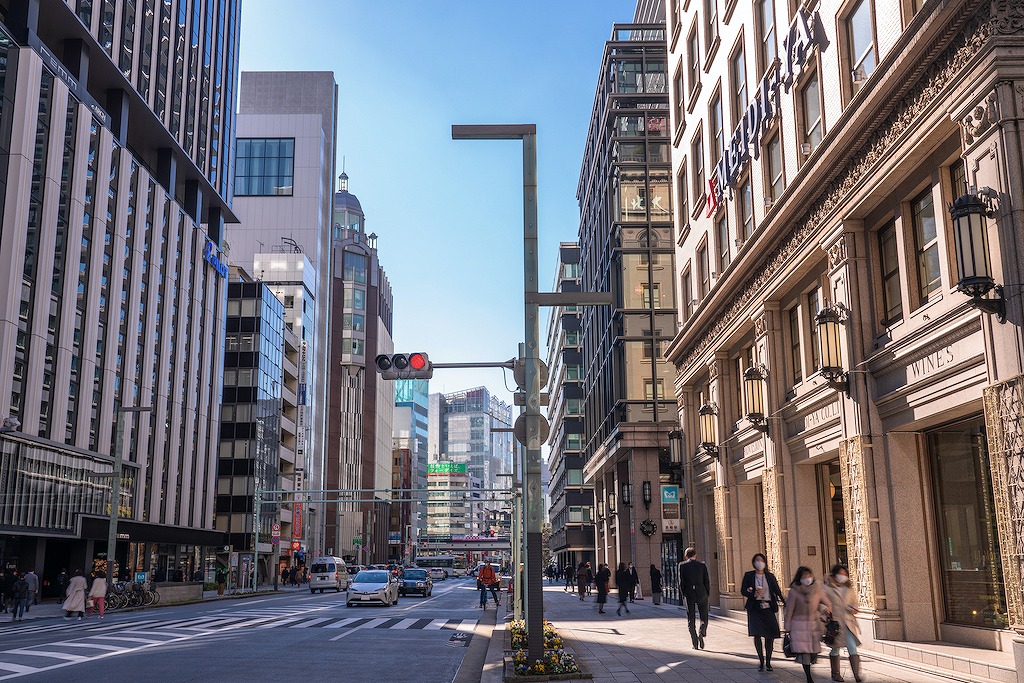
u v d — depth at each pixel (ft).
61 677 43.39
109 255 159.84
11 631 76.02
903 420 48.11
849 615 38.14
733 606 82.53
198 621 88.74
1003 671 36.11
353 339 418.10
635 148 153.99
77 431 146.00
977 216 37.01
